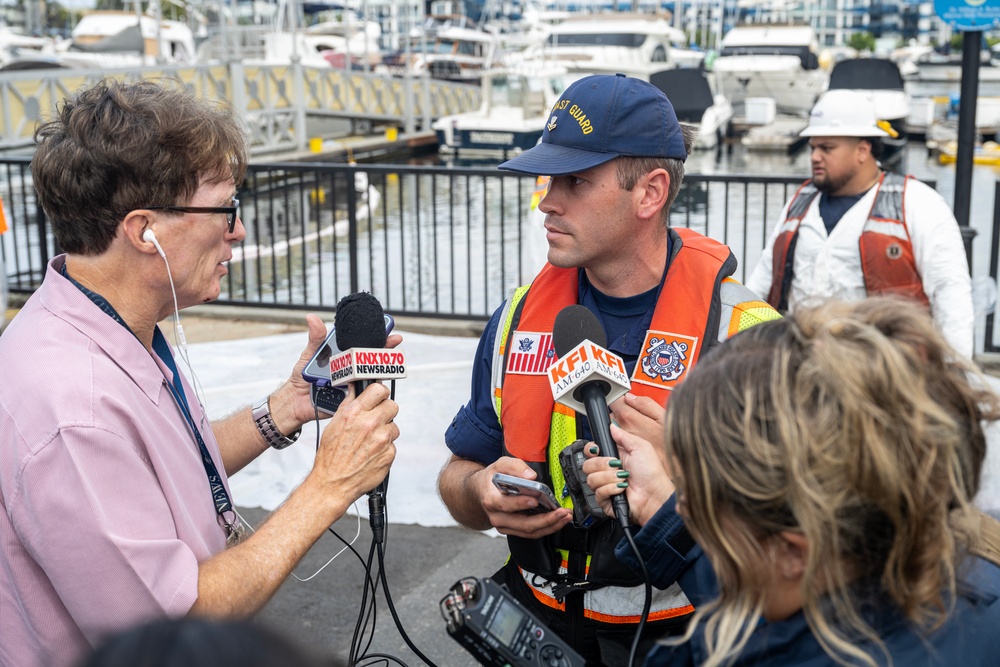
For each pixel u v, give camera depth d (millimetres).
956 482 1139
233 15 25625
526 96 27266
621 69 33625
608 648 1953
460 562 3857
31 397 1603
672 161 1982
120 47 28250
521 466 1908
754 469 1128
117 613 1570
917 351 1149
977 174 20656
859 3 69875
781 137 29047
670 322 1950
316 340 2240
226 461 2246
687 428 1197
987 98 27250
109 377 1666
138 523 1605
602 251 1972
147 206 1713
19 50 32688
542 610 2031
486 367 2143
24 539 1591
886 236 3771
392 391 1948
